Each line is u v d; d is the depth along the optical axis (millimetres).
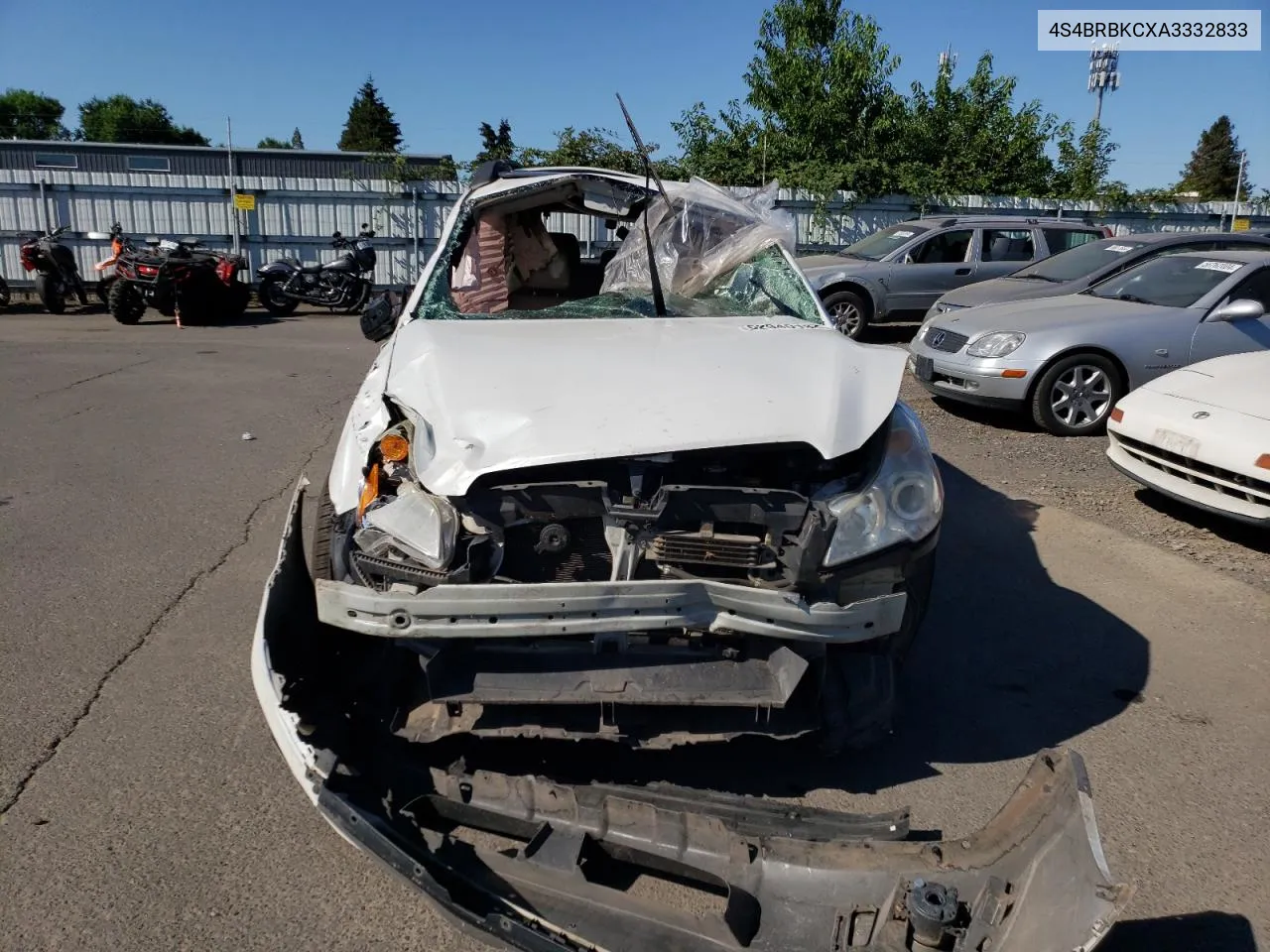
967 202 18078
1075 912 1970
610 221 4949
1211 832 2881
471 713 2760
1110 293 8438
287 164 21562
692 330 3643
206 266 14266
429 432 2852
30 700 3441
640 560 2723
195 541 5027
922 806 2986
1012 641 4121
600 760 3127
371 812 2361
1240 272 7715
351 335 13359
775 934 2289
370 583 2678
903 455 2953
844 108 19484
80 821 2812
